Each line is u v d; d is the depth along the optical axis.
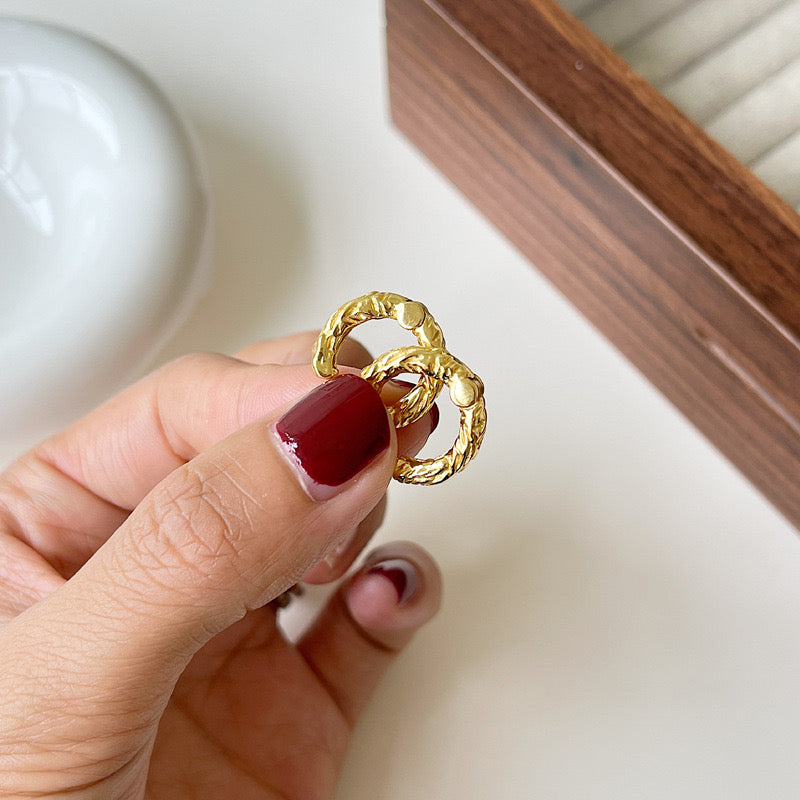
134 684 0.14
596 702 0.21
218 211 0.24
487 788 0.21
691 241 0.18
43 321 0.21
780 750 0.21
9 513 0.19
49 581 0.19
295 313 0.24
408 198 0.24
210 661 0.20
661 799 0.20
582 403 0.23
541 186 0.21
